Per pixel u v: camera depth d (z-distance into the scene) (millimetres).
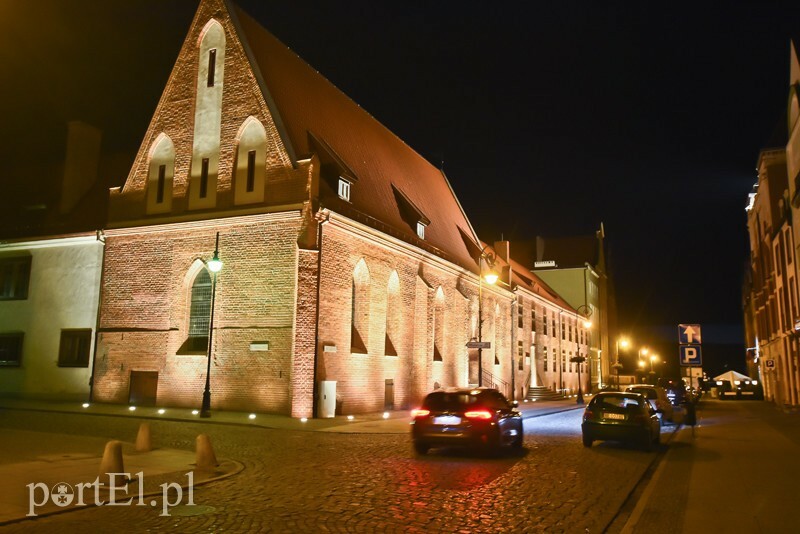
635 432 17641
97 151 37969
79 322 31219
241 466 13172
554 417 31266
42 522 8422
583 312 70000
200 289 28438
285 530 8117
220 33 29859
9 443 15438
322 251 26719
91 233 31141
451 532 8305
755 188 55906
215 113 29188
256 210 27031
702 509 10055
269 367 25797
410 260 34594
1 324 33312
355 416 26766
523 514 9438
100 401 29578
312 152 29000
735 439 22062
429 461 14789
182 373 27641
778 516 9562
